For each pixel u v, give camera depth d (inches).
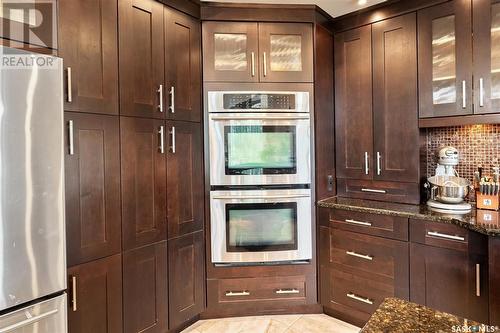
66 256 62.4
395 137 93.8
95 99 67.2
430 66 86.9
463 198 85.5
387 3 92.7
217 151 93.3
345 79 102.8
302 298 97.6
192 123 90.5
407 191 93.2
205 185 94.0
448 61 84.0
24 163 54.1
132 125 75.0
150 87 79.0
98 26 67.9
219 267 95.3
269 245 95.5
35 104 55.6
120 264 72.7
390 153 94.9
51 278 58.1
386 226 85.2
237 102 93.8
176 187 86.1
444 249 75.9
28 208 54.7
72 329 63.5
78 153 64.4
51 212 57.7
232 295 95.8
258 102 94.3
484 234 66.8
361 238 89.7
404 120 91.9
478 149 90.9
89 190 66.4
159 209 81.7
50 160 57.6
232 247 94.6
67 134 62.4
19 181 53.5
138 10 76.2
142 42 77.1
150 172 79.4
